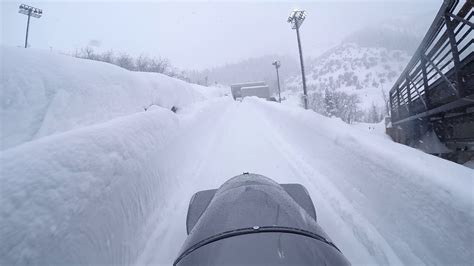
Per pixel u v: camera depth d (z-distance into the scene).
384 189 2.50
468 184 1.73
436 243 1.79
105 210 1.94
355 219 2.70
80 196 1.71
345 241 2.44
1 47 4.11
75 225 1.59
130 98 6.16
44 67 4.41
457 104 4.94
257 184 2.23
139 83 7.04
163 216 2.97
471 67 4.11
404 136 10.16
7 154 1.54
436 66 5.65
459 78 4.39
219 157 5.44
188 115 7.10
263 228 1.52
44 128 3.75
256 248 1.37
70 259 1.47
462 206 1.62
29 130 3.59
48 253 1.36
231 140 7.04
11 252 1.20
